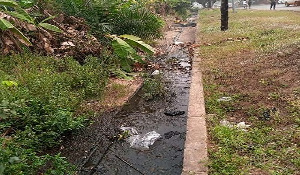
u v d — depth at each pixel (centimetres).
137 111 569
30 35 761
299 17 1764
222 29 1433
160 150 432
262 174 332
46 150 432
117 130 494
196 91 611
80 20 922
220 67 772
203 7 4472
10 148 360
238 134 421
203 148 395
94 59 730
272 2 3034
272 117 464
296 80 613
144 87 696
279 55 792
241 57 848
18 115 442
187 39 1362
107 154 429
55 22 832
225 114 501
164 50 1107
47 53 735
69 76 627
